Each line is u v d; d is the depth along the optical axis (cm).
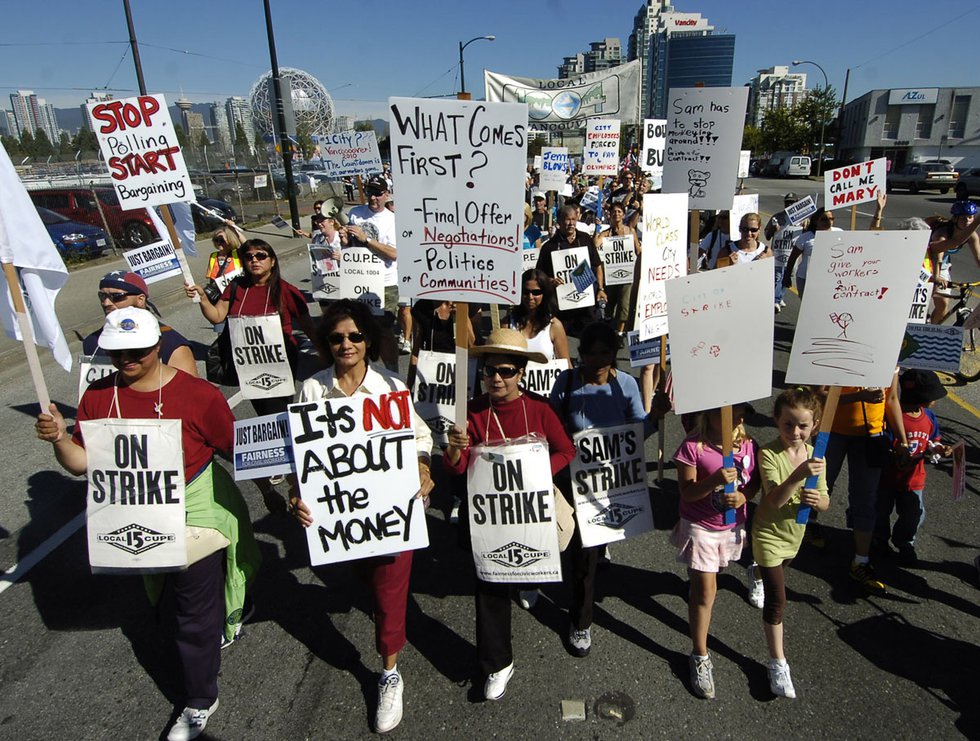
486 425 299
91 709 305
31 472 547
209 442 292
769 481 298
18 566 420
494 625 298
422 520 284
